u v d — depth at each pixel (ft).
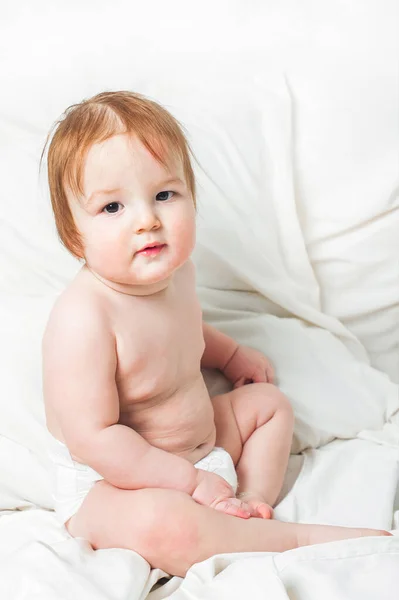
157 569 3.15
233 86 4.75
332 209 4.48
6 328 3.92
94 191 3.20
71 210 3.32
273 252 4.43
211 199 4.36
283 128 4.52
